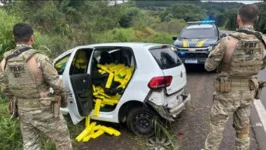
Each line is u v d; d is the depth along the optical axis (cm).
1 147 365
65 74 438
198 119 488
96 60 470
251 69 279
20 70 266
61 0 1602
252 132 427
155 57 414
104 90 453
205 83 759
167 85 405
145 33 2088
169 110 408
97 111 446
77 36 1245
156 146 391
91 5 1842
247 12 275
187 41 920
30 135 297
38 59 269
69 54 470
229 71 287
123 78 444
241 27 281
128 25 2638
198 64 902
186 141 405
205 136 419
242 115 308
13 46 566
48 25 1259
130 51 424
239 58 276
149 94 402
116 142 409
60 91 284
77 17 1540
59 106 291
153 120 411
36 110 279
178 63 459
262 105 548
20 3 1407
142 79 405
